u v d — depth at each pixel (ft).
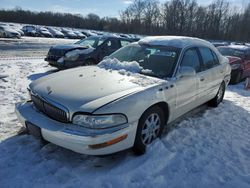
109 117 8.74
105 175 9.14
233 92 24.16
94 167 9.68
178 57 12.58
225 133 13.48
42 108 10.03
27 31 111.14
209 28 202.69
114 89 9.98
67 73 12.23
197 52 14.44
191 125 14.20
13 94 18.35
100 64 13.70
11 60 34.99
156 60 12.87
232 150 11.64
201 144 12.00
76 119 8.78
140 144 10.23
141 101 9.82
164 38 14.70
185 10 201.67
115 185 8.68
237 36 201.98
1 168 9.36
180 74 12.17
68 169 9.44
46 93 9.94
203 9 201.05
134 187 8.66
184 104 13.08
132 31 229.45
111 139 8.71
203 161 10.51
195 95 13.99
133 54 14.01
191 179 9.32
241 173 9.86
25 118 10.05
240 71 29.04
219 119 15.58
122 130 9.02
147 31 223.30
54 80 11.17
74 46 28.04
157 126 11.36
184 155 10.87
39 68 30.01
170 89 11.45
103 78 11.19
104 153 8.75
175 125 14.02
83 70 12.67
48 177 8.98
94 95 9.43
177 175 9.50
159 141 11.22
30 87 11.27
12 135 11.91
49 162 9.78
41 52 50.47
